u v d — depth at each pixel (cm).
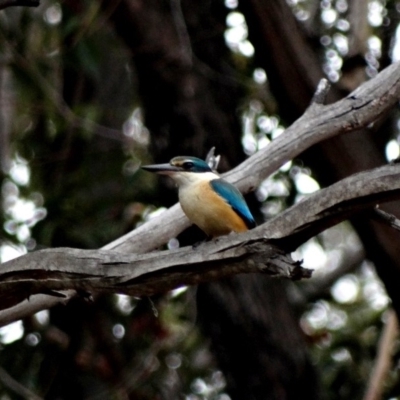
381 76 941
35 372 1313
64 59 1347
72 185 1395
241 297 1188
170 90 1232
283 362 1194
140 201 1356
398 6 1393
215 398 1397
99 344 1341
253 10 1125
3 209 1359
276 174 1354
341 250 1759
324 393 1222
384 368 1251
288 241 593
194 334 1402
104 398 1305
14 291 681
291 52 1133
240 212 857
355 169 1117
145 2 1235
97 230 1320
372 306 1555
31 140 1494
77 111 1387
